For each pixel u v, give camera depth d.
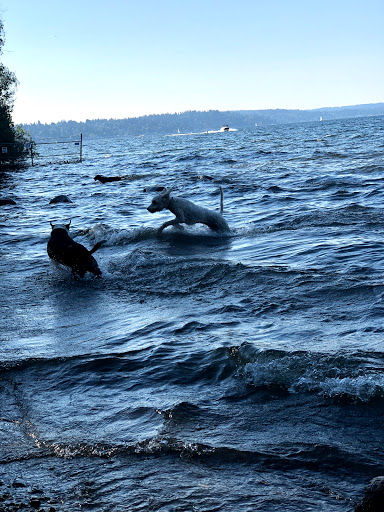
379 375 4.11
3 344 5.77
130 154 59.78
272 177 22.59
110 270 8.80
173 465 3.23
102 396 4.36
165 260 8.85
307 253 8.99
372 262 7.99
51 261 8.97
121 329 5.97
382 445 3.29
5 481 3.17
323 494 2.85
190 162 36.50
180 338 5.46
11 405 4.32
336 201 14.79
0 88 52.50
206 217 11.33
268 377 4.32
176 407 3.95
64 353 5.34
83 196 21.91
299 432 3.51
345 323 5.52
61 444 3.59
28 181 32.31
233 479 3.04
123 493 2.96
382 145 37.22
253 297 6.70
